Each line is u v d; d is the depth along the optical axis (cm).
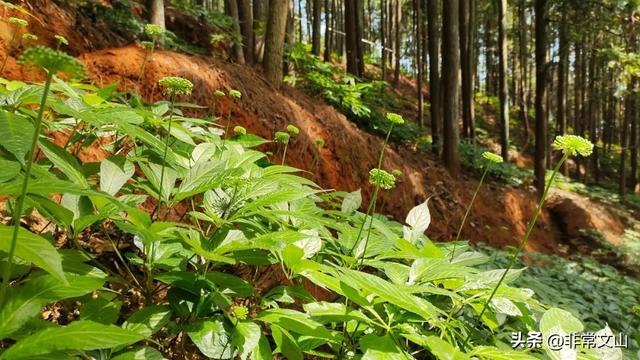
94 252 182
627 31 1010
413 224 182
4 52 286
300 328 115
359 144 576
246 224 150
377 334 118
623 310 368
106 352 100
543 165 999
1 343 121
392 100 1294
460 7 1096
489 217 786
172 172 142
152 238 108
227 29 677
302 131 478
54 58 71
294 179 165
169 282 118
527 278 328
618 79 1041
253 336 112
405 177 634
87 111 128
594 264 578
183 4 645
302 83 715
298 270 123
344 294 118
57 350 77
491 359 121
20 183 83
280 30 543
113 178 127
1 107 127
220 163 140
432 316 112
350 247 157
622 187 1580
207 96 390
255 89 457
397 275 137
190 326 112
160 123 157
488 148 1447
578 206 1003
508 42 2277
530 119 2048
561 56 1002
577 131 1969
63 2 374
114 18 421
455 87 840
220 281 130
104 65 337
